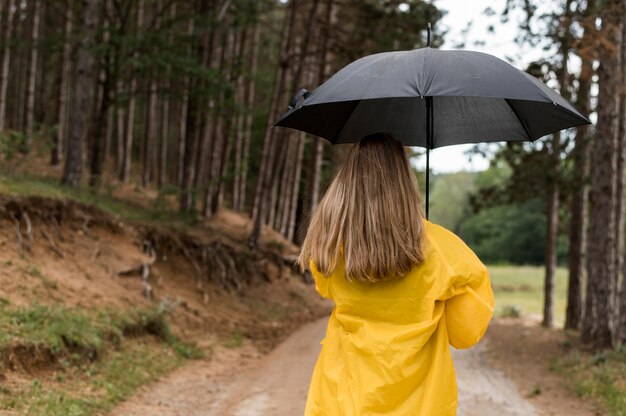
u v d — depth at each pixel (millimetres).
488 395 9086
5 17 20547
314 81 26578
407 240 2215
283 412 7449
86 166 24703
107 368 8422
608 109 12633
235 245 20578
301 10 24188
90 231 13539
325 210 2344
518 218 74875
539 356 13117
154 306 12578
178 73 17656
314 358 11656
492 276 49031
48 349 7625
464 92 2344
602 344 12734
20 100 29031
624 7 11945
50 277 10477
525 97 2385
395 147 2359
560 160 17078
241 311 16719
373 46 20125
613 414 7621
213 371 10102
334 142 3400
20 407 6070
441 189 94438
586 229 18547
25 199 11852
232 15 20312
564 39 12266
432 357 2236
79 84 15656
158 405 7504
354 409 2215
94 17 15758
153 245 15781
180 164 24719
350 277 2266
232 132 27500
